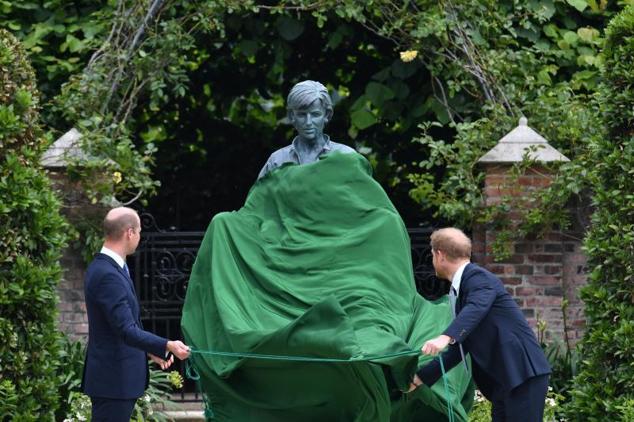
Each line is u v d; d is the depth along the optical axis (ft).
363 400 41.60
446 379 42.42
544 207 61.41
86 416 54.19
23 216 49.24
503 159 61.93
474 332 40.88
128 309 42.14
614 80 51.98
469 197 62.39
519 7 67.56
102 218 62.13
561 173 60.85
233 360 43.37
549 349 59.93
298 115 50.47
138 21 65.67
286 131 80.18
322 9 66.49
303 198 47.50
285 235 47.11
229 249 46.80
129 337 41.70
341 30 71.41
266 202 48.55
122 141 63.41
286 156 51.06
